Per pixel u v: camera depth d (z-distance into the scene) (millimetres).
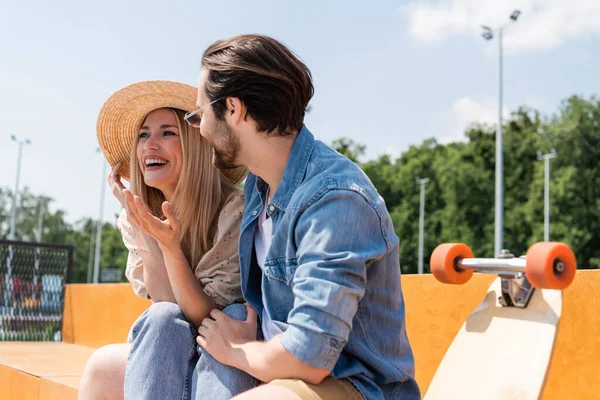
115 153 2285
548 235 37062
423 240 45250
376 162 50688
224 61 1493
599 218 38438
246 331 1572
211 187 1999
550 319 1334
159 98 2076
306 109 1547
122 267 57000
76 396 2604
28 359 3936
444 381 1427
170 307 1683
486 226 41344
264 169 1548
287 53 1511
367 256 1326
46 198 63281
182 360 1631
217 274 1839
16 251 5625
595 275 2014
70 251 5773
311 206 1363
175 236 1741
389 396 1431
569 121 40625
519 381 1304
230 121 1509
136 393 1601
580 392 2008
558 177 39469
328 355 1266
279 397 1250
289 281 1435
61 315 5598
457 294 2443
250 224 1642
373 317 1421
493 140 42906
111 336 4762
